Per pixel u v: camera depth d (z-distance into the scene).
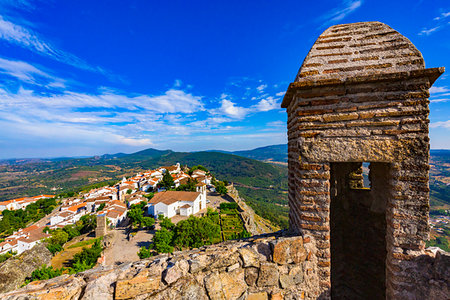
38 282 3.39
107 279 3.38
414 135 3.58
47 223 70.44
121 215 56.44
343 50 4.01
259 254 3.91
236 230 40.44
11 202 93.25
